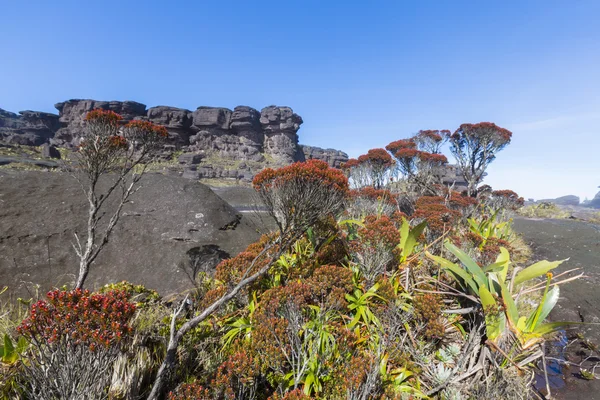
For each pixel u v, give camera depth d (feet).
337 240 15.38
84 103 255.09
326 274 11.73
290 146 276.41
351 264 14.39
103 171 10.97
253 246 15.23
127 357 8.30
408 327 10.87
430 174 44.70
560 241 33.53
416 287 13.85
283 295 10.28
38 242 15.26
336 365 8.94
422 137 56.13
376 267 12.55
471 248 17.29
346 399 7.66
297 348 8.90
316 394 8.27
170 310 12.24
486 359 10.06
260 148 273.13
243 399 7.98
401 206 40.68
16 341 8.44
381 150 39.14
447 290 13.61
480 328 10.11
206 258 17.85
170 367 7.77
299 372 8.20
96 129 10.46
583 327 15.46
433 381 9.57
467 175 54.03
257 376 8.47
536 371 11.60
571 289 19.88
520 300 15.37
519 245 29.94
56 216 16.84
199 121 253.03
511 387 8.91
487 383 8.97
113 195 19.98
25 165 119.85
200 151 243.40
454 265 11.95
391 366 9.90
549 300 10.34
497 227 28.66
